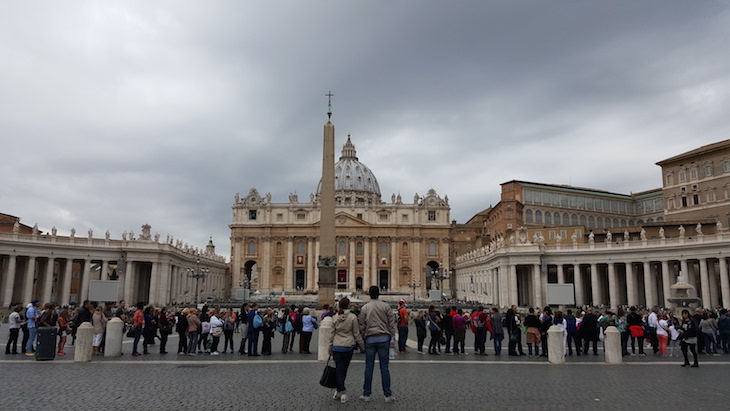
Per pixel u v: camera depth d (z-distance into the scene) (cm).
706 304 5234
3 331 3014
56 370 1560
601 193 11725
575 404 1133
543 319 2233
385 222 12412
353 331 1145
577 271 6397
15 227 5778
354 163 17200
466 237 13362
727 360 1970
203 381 1390
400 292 11881
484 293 8519
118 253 6675
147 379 1414
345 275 12156
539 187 10981
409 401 1152
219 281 11344
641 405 1128
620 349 1827
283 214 12275
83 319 1936
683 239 5509
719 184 7962
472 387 1326
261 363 1775
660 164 9000
